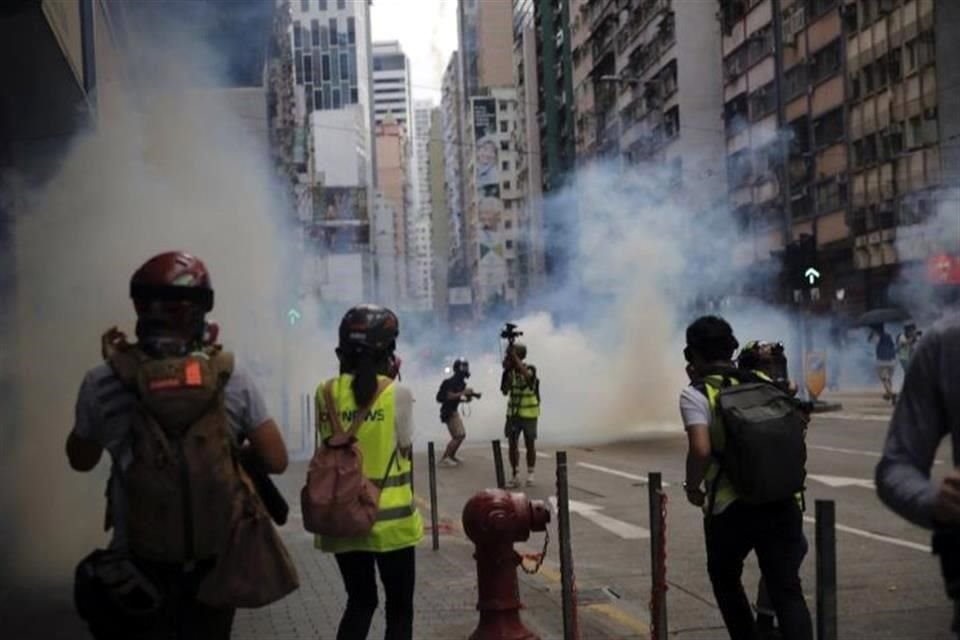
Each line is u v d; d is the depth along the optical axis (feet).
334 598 26.91
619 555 33.65
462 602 26.76
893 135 147.74
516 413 52.54
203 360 12.10
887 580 27.76
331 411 17.47
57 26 28.76
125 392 12.18
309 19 557.74
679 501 44.80
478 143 457.27
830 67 161.38
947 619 23.65
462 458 68.49
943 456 41.65
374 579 17.87
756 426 17.03
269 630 23.58
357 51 559.38
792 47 170.71
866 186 153.99
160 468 11.70
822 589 13.74
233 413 12.46
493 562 19.89
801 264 103.35
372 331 17.58
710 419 17.60
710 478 17.87
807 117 168.35
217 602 11.92
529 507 19.89
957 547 9.09
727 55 194.49
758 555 17.93
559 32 330.95
